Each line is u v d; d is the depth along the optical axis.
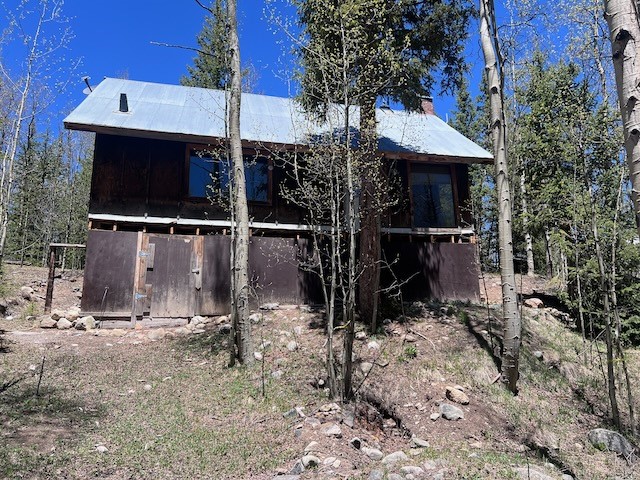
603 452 5.80
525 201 10.19
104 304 9.99
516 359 7.07
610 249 8.02
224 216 11.16
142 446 4.78
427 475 4.21
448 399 6.64
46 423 5.17
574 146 7.34
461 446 5.30
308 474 4.21
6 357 7.45
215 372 7.24
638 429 6.59
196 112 12.02
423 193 12.22
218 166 11.30
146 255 10.43
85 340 8.86
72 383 6.58
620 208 7.43
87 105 11.03
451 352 7.99
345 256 10.97
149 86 13.59
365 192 8.76
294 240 11.41
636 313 9.82
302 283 11.22
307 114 8.19
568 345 9.22
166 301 10.37
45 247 22.22
